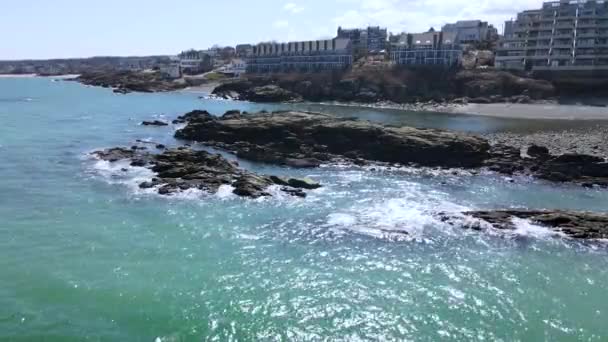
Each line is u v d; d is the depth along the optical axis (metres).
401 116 117.06
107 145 74.00
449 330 26.80
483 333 26.56
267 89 166.50
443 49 163.12
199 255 35.47
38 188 50.56
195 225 41.03
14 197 47.59
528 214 42.97
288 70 199.38
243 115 82.50
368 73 164.25
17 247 36.34
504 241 38.38
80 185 51.69
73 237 38.28
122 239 38.00
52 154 66.44
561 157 60.59
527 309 28.98
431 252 36.53
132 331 26.48
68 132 85.62
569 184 55.75
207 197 47.94
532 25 151.50
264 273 33.00
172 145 74.50
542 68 141.00
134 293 30.17
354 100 155.50
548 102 130.38
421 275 33.00
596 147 68.88
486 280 32.41
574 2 143.75
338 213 44.53
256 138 72.88
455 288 31.28
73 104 139.12
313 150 67.69
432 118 112.31
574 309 29.08
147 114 117.44
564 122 100.69
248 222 41.94
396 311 28.61
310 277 32.56
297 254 35.97
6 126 90.38
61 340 25.62
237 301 29.50
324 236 39.22
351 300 29.80
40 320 27.38
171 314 28.08
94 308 28.59
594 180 56.09
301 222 42.12
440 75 155.12
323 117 75.69
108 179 53.97
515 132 86.31
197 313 28.20
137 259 34.66
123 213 43.56
